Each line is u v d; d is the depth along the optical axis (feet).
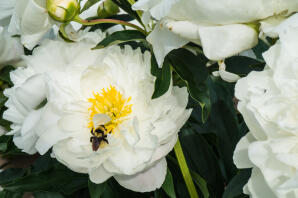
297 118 1.07
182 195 1.52
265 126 1.07
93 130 1.26
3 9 1.55
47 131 1.26
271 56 1.10
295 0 1.05
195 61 1.28
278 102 1.06
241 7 1.05
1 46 1.58
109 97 1.30
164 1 1.07
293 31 1.07
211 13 1.07
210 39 1.09
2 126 1.60
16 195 1.58
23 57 1.33
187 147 1.51
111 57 1.29
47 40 1.33
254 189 1.13
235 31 1.09
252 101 1.07
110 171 1.23
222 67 1.16
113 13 1.51
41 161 1.66
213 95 1.55
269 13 1.08
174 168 1.54
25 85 1.26
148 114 1.25
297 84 1.06
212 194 1.50
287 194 1.08
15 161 1.74
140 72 1.27
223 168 1.53
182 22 1.11
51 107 1.27
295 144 1.06
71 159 1.25
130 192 1.56
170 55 1.28
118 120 1.28
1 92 1.61
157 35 1.18
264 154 1.07
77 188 1.51
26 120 1.29
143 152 1.23
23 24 1.28
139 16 1.31
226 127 1.54
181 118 1.28
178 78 1.36
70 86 1.31
